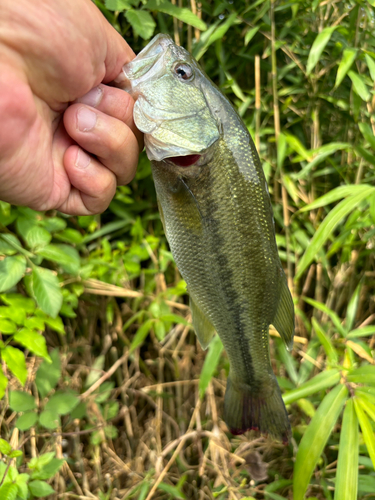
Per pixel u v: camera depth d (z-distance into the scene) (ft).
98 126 0.70
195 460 1.44
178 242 0.82
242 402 0.98
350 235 1.42
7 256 1.08
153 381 1.54
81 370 1.44
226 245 0.82
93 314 1.49
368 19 1.42
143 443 1.41
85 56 0.67
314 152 1.29
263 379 0.95
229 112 0.80
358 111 1.33
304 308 1.63
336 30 1.36
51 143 0.75
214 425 1.36
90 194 0.78
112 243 1.52
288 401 1.03
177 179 0.78
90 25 0.66
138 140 0.81
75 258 1.17
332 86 1.50
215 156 0.78
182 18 1.14
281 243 1.40
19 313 1.01
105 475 1.34
